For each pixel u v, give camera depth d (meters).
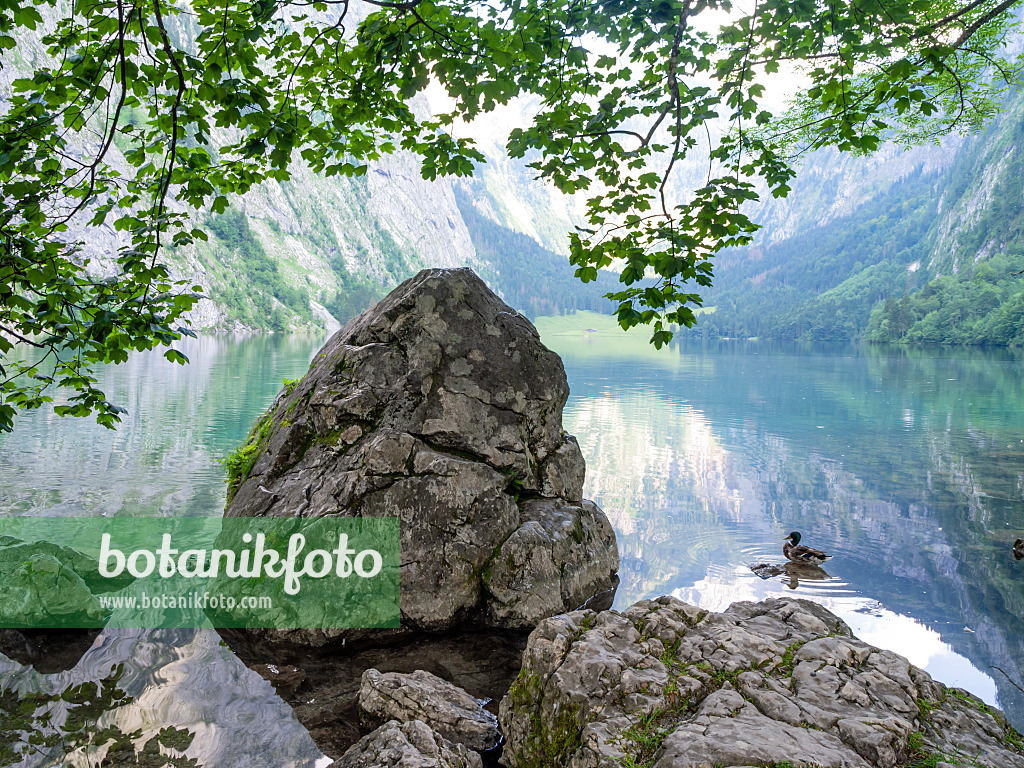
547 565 6.05
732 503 10.17
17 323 4.36
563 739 3.39
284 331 148.75
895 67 4.07
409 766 3.28
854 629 5.83
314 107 4.60
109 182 4.04
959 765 2.86
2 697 4.30
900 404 23.28
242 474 7.15
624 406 22.36
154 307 4.07
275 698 4.45
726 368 42.66
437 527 5.94
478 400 6.69
